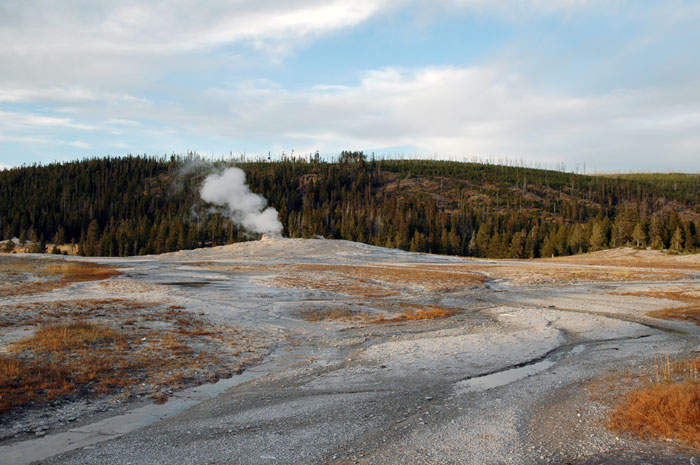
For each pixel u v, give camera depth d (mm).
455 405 9961
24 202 150000
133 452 7609
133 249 115375
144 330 17312
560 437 7906
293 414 9555
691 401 8391
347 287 38500
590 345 16812
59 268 46781
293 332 19953
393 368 13570
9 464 7105
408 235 124562
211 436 8344
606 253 92188
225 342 16875
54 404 9945
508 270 56594
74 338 14781
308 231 126625
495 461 7023
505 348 16172
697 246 91562
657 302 29953
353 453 7465
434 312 25562
